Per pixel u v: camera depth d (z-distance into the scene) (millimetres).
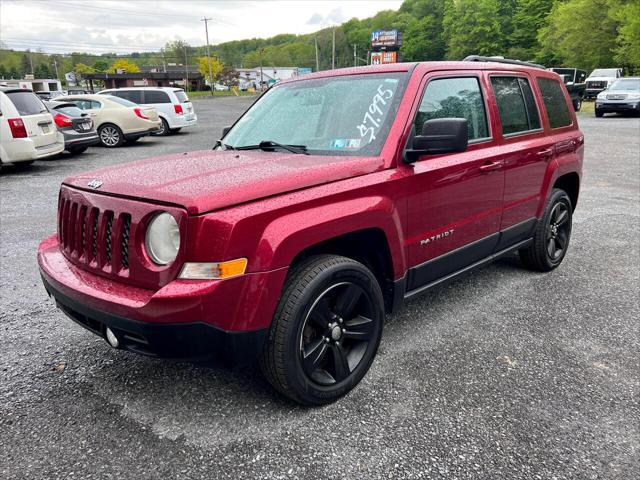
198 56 140125
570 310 3881
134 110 15266
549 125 4438
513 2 78312
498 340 3402
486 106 3656
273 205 2332
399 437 2420
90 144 13477
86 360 3166
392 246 2859
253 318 2279
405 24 126625
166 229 2246
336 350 2660
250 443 2385
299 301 2410
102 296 2330
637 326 3602
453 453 2309
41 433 2461
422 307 3965
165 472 2201
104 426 2516
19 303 4051
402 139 2926
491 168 3541
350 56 148875
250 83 119562
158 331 2182
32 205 7637
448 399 2727
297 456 2295
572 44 43656
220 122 26000
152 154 13523
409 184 2932
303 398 2549
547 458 2275
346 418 2570
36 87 53062
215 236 2174
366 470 2205
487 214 3639
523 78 4215
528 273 4715
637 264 4941
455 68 3459
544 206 4363
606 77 30672
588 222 6590
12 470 2213
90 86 92875
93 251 2559
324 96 3383
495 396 2752
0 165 10414
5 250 5445
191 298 2131
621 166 10781
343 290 2646
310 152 3066
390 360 3145
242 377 2965
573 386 2848
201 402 2715
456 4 81438
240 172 2566
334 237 2648
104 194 2502
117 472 2201
